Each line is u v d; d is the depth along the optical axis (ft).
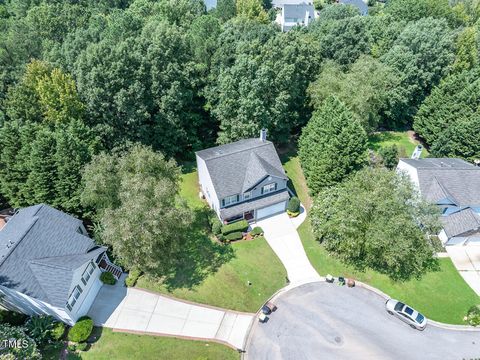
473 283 128.26
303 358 104.06
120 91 152.76
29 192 134.31
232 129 176.55
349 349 106.52
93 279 116.98
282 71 174.40
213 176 143.23
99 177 115.85
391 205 124.47
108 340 105.81
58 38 234.99
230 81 169.99
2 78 177.78
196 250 136.56
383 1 425.69
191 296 120.06
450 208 146.51
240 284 125.18
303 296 122.52
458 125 180.96
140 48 169.99
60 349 102.68
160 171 126.41
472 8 333.01
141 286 122.11
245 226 143.33
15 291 99.40
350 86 181.27
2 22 259.39
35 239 111.24
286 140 196.75
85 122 161.17
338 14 268.00
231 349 106.22
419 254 124.67
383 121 233.35
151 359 102.27
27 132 135.95
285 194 153.99
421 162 164.45
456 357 105.40
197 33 209.15
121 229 104.27
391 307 116.26
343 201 133.28
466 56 224.53
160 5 249.96
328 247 135.74
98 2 314.96
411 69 209.97
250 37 200.54
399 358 104.42
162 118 171.01
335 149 150.00
